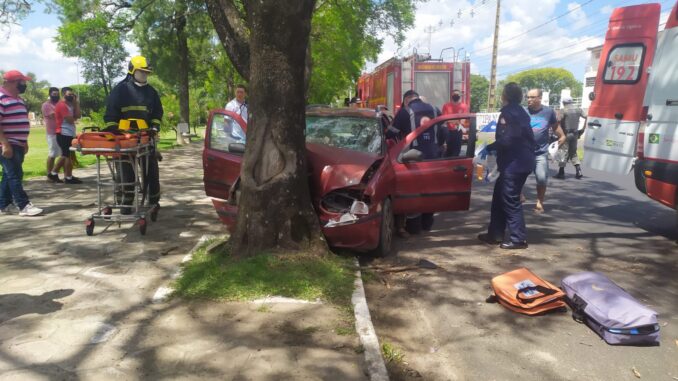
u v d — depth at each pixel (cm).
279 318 401
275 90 505
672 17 673
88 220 630
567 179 1248
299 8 492
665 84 674
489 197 1035
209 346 355
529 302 450
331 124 705
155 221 729
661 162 676
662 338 407
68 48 2175
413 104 785
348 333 380
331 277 476
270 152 512
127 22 2202
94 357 336
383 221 593
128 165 669
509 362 370
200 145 2477
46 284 465
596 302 425
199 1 1884
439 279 540
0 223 698
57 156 1066
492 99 3769
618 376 351
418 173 657
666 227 757
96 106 5366
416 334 417
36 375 312
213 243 569
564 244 670
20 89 733
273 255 500
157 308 416
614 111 830
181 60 2406
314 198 565
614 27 827
